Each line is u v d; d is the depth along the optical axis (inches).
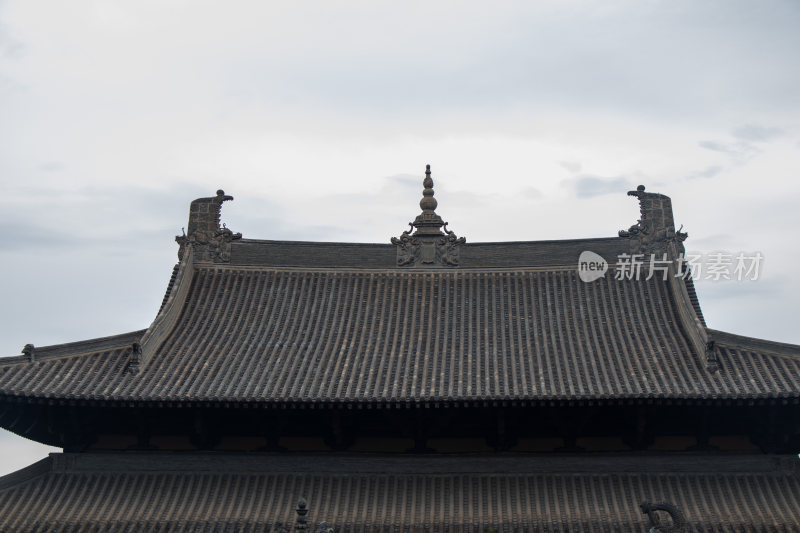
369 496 1291.8
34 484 1321.4
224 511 1274.6
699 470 1293.1
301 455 1338.6
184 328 1460.4
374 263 1579.7
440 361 1352.1
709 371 1278.3
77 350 1348.4
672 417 1299.2
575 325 1428.4
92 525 1251.2
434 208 1600.6
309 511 1269.7
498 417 1284.4
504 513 1253.1
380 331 1439.5
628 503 1256.8
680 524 1137.4
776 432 1275.8
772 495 1250.0
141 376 1323.8
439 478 1315.2
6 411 1310.3
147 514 1270.9
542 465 1311.5
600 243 1553.9
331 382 1298.0
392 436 1334.9
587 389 1252.5
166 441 1350.9
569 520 1230.9
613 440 1316.4
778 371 1259.2
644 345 1373.0
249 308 1508.4
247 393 1270.9
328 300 1525.6
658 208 1546.5
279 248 1598.2
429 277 1558.8
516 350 1378.0
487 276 1553.9
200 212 1611.7
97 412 1332.4
